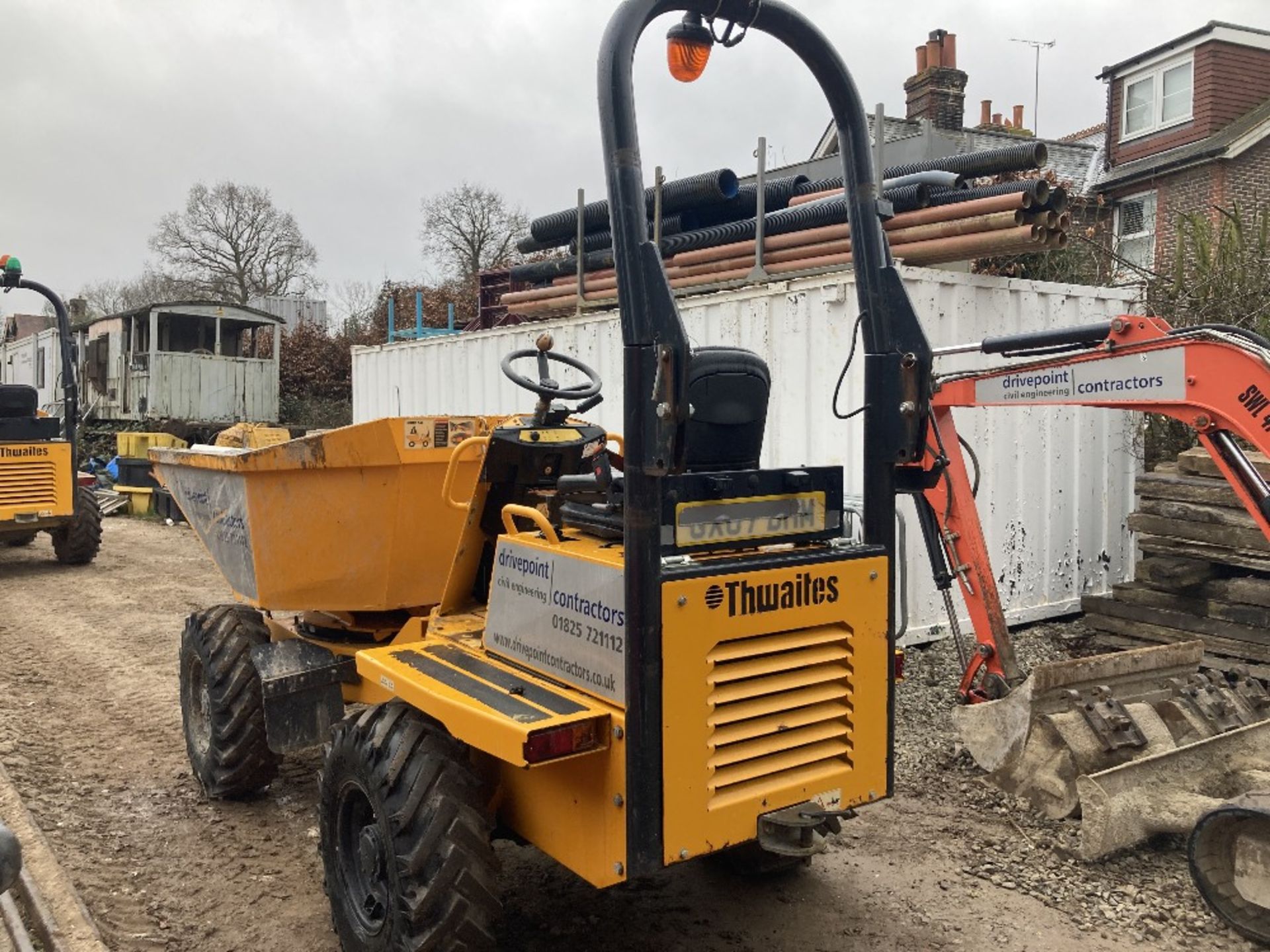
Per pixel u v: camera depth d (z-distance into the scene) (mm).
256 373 21672
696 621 2639
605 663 2717
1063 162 21484
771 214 7242
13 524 10773
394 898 2906
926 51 14570
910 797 4602
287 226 42781
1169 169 18297
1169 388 4336
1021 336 4836
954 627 5195
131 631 8281
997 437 6898
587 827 2754
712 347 2918
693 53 2775
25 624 8555
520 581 3098
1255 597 5676
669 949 3385
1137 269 8727
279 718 4078
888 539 3092
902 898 3723
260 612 4820
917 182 5582
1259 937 3377
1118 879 3852
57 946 3336
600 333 8203
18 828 4266
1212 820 3469
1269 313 7949
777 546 2977
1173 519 6086
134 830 4395
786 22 2887
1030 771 4348
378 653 3311
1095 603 6590
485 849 2895
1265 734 4180
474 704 2754
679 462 2453
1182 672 4781
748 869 3771
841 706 2998
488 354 9680
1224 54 18719
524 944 3420
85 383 23625
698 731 2660
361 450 3928
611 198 2520
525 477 3629
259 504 4348
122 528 15070
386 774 2957
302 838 4340
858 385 6211
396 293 27375
